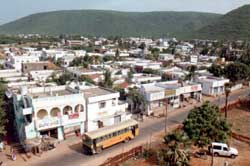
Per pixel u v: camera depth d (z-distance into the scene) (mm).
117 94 58312
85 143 45656
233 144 49438
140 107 69500
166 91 72312
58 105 49375
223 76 104562
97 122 54938
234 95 90875
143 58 174125
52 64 123625
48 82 83250
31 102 47188
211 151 43656
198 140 43719
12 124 55562
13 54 150750
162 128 58156
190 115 46281
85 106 52906
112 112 57750
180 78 98062
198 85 83312
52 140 48469
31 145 45312
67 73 97562
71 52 180000
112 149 47406
